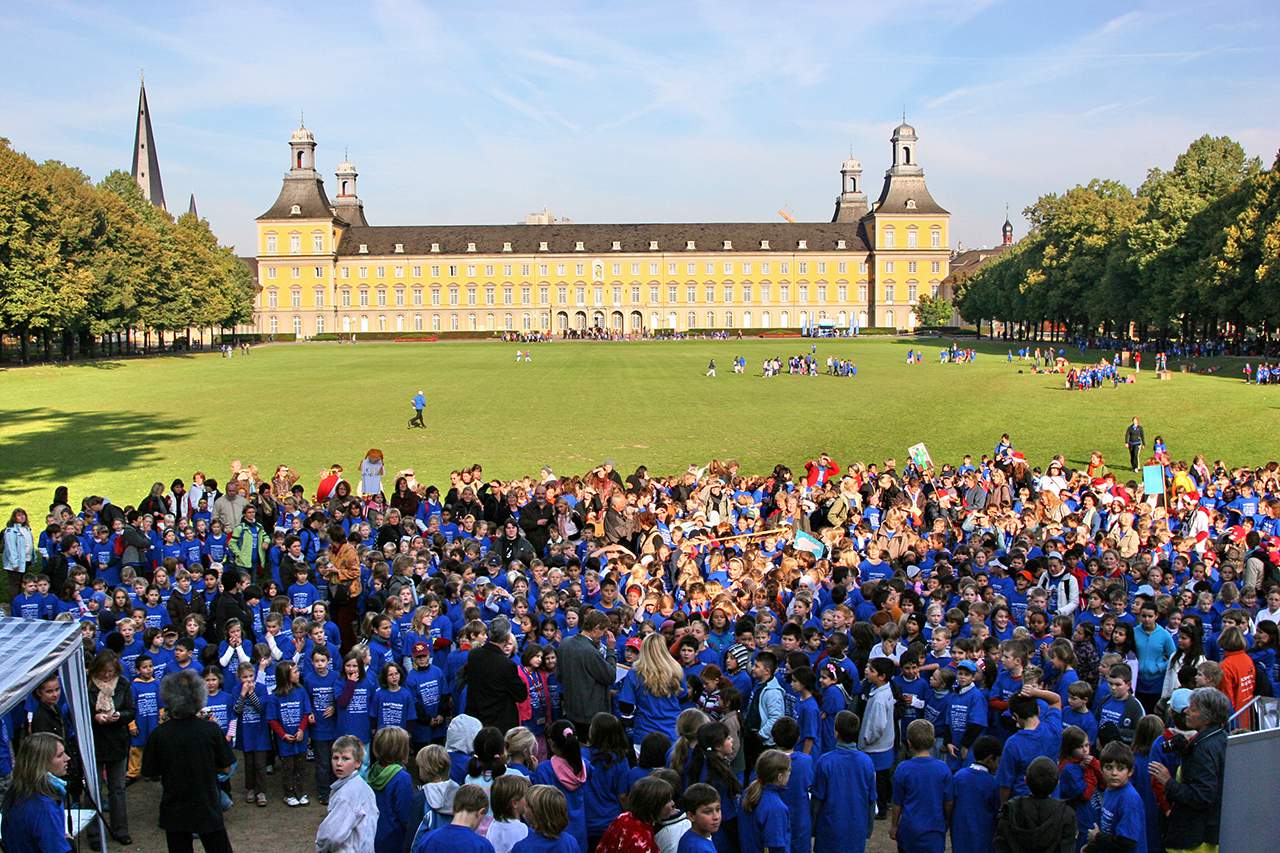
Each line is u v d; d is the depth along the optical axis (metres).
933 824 11.66
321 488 31.11
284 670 15.12
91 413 65.56
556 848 9.67
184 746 12.30
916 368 108.94
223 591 19.92
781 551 23.66
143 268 129.50
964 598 18.27
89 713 13.30
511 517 27.62
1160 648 16.02
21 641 12.66
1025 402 69.75
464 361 126.62
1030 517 26.48
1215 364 97.62
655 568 20.23
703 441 53.12
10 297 101.25
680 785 11.11
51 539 23.92
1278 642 15.52
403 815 11.55
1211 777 11.28
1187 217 105.00
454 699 14.48
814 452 49.31
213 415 64.56
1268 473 32.03
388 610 16.77
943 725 14.60
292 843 14.10
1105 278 118.69
